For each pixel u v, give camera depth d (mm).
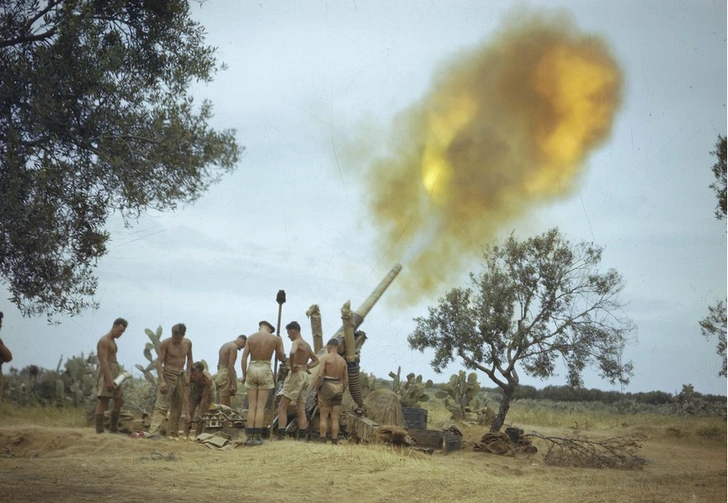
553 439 16391
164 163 9031
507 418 25828
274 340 14148
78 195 8719
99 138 8570
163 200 9156
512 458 15969
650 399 38219
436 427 20516
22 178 8180
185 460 11711
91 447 13016
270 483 9789
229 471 10641
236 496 8789
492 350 18297
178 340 14805
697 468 15500
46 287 8828
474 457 15453
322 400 14875
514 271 18641
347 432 15469
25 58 8461
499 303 18281
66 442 13367
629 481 11898
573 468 14812
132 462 11344
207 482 9688
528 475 12898
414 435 16188
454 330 18578
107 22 9562
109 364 14820
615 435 21141
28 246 8289
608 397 39125
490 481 10516
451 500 9219
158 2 9844
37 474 9844
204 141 9312
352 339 16531
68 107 8602
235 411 16766
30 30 8742
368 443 14469
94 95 8578
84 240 9031
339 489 9625
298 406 15016
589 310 18359
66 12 8430
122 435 14656
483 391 39594
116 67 8898
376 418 16266
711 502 9086
